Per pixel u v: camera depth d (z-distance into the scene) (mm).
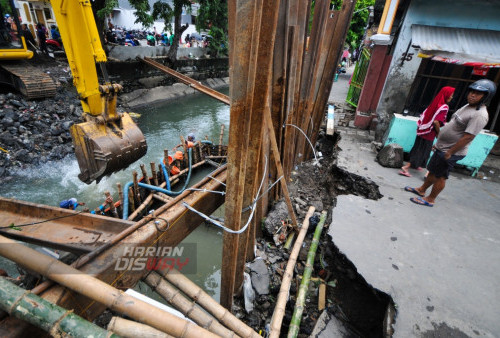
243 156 2545
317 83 6043
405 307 2602
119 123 4402
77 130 4043
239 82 2256
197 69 20344
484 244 3461
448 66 5863
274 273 3975
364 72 9297
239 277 3576
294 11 3777
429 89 6145
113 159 4164
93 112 4176
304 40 4633
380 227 3686
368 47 9383
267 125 3609
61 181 8047
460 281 2902
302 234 4344
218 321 3033
